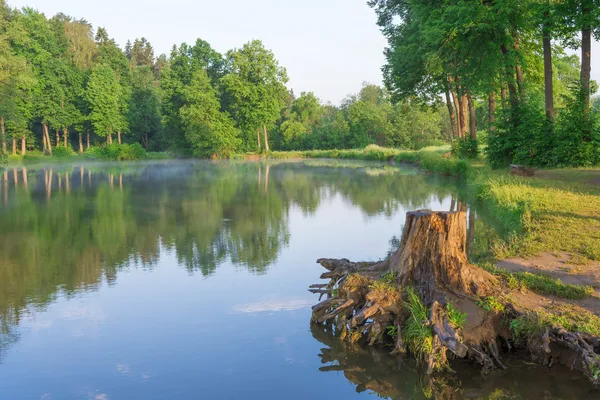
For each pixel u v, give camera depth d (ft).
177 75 240.32
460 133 128.98
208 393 18.25
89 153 229.86
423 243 22.76
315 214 59.57
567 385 17.95
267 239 45.11
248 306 27.45
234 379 19.31
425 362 20.03
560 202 45.98
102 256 39.42
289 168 155.53
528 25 85.25
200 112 229.04
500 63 86.53
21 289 30.99
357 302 23.53
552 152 81.10
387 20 143.74
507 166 89.20
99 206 68.03
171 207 66.85
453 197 70.54
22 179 115.03
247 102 248.52
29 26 218.18
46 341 23.12
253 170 146.82
